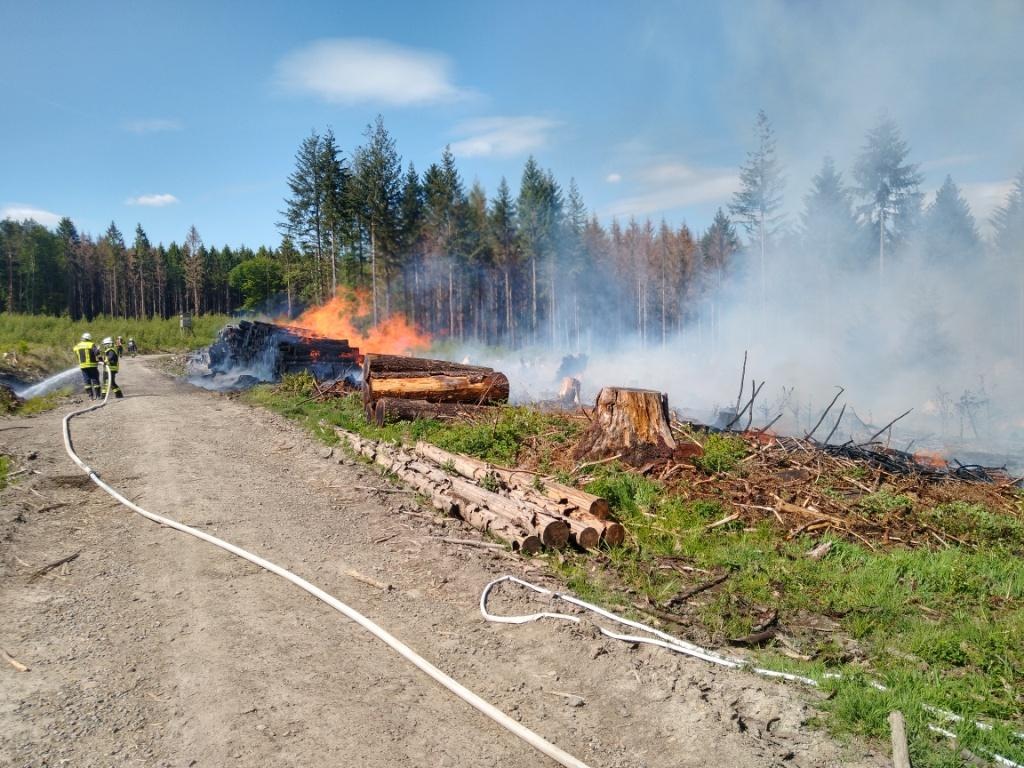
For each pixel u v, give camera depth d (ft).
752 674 13.43
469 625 15.26
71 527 21.61
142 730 10.92
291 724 11.21
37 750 10.27
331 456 32.32
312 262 158.81
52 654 13.37
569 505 21.81
